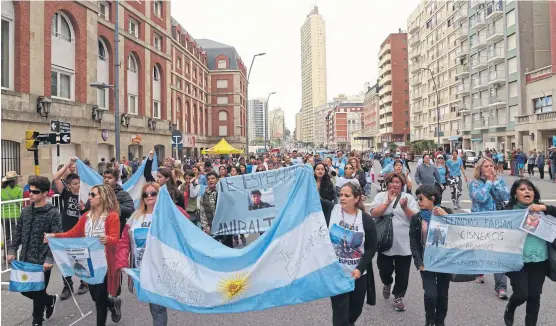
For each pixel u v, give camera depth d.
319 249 3.88
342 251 4.09
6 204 7.64
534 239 4.31
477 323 4.73
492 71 51.91
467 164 41.19
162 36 33.72
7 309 5.55
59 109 18.91
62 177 7.01
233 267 3.95
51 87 19.00
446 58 68.38
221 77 68.44
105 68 25.22
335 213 4.21
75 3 20.42
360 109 178.25
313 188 4.05
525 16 45.78
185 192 8.55
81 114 20.75
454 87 65.75
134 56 28.92
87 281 4.50
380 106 106.06
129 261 4.62
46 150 17.73
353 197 4.06
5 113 15.56
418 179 10.78
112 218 4.56
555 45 39.66
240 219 7.35
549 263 4.26
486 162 5.90
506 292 5.59
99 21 23.91
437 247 4.40
